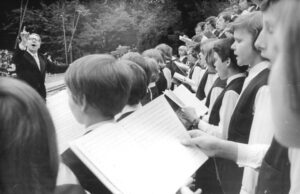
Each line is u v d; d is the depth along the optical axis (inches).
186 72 310.8
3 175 38.9
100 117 78.8
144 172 62.1
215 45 135.0
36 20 1069.1
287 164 61.2
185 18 1003.3
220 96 137.9
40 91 360.2
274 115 33.8
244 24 108.7
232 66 133.4
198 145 72.7
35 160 39.8
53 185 41.6
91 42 1037.2
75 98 78.5
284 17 28.7
